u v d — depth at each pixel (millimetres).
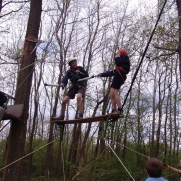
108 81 18719
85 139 19078
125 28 19938
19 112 7109
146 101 20391
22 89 7508
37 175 21922
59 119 6785
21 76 7621
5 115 6797
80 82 6648
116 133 18594
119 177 18375
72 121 6602
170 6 8609
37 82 23109
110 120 6242
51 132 19172
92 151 21391
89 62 20328
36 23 7934
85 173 17219
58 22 20359
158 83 20625
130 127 18859
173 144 20844
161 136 20516
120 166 18500
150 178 2932
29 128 21906
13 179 6973
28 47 7789
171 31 8500
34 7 8000
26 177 20359
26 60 7703
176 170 5227
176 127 20516
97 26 21078
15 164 7062
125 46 18406
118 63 5949
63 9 20328
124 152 19578
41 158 22141
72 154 20891
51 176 21141
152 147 19672
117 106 5879
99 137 16625
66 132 23203
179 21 7859
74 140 20469
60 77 18953
